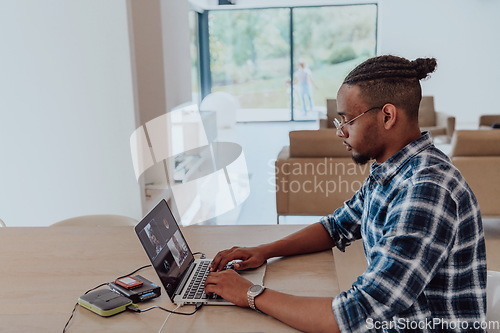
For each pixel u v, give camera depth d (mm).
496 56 8773
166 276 1350
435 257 1099
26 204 3307
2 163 3260
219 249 1683
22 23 3053
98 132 3174
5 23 3061
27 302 1360
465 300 1170
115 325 1230
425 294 1180
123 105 3125
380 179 1253
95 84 3107
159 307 1315
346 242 1640
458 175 1166
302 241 1627
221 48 10211
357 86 1224
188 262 1529
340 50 10055
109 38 3037
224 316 1260
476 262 1173
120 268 1566
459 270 1154
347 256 3363
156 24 3697
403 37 8945
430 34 8867
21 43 3080
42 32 3053
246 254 1541
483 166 3641
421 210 1114
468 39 8789
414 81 1209
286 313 1200
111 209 3281
